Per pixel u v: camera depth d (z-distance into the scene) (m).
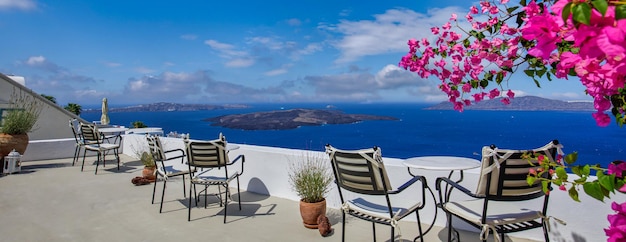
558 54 1.22
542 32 0.93
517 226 2.42
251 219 4.04
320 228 3.50
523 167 2.20
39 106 10.99
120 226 3.83
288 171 4.86
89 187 5.65
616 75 0.91
